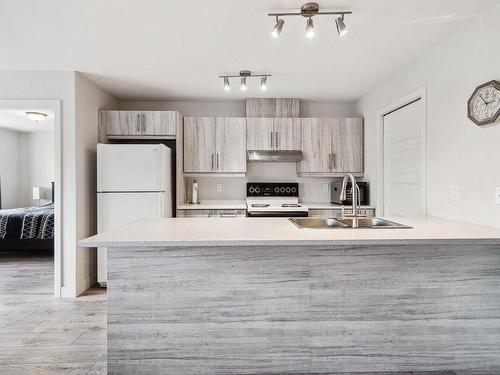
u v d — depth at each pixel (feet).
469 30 7.57
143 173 11.52
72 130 10.77
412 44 8.74
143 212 11.51
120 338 6.22
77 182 10.88
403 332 6.42
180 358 6.27
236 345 6.32
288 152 13.64
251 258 6.29
